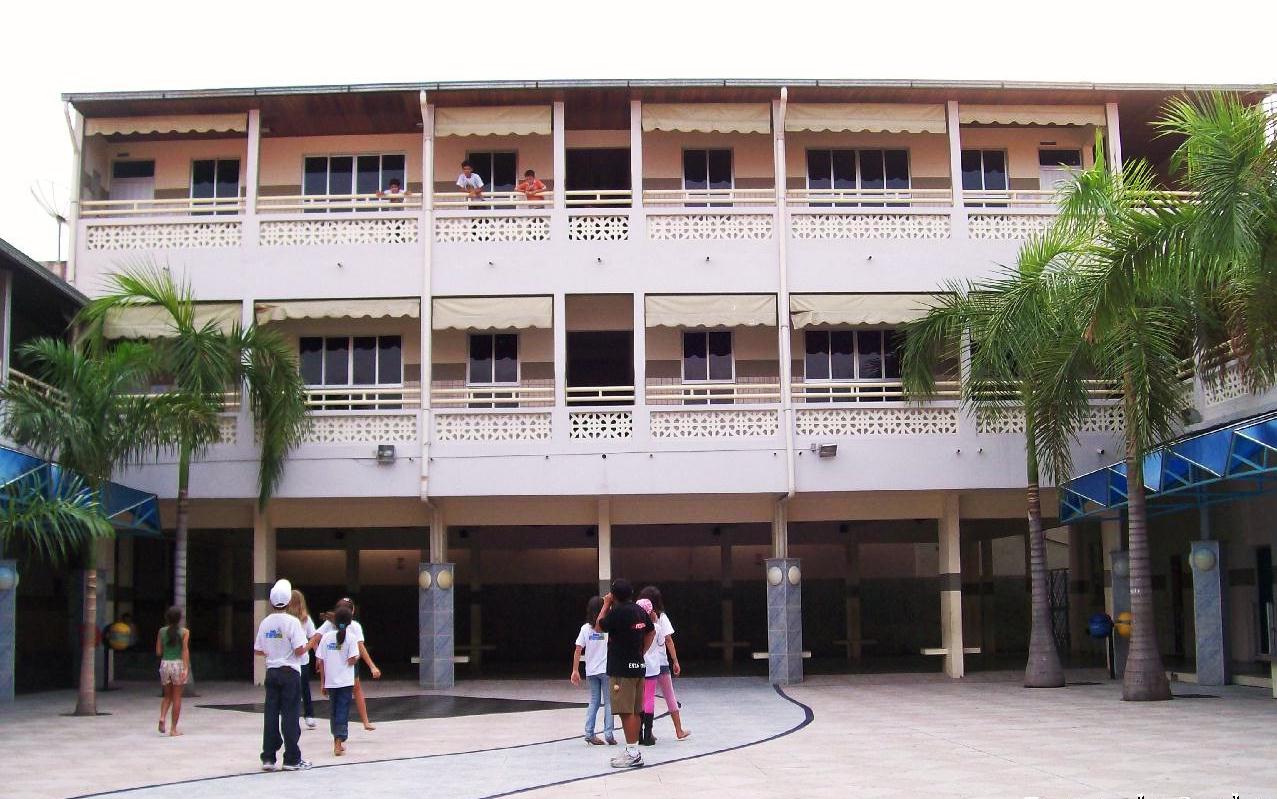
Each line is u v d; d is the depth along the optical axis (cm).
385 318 2486
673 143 2577
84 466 1780
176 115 2361
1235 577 2266
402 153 2584
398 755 1315
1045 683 2067
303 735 1527
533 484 2191
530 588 3209
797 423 2227
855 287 2292
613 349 2502
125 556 2514
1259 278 1469
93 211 2367
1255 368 1611
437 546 2294
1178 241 1495
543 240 2291
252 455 2208
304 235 2302
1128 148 2611
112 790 1095
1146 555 1805
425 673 2236
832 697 1956
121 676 2511
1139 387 1784
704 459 2205
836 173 2589
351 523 2338
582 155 2584
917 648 3253
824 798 972
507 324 2262
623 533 3030
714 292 2283
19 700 2039
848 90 2311
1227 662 2027
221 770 1216
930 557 3294
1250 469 1623
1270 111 1326
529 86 2275
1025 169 2591
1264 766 1102
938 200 2369
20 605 2202
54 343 1969
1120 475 1934
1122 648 2214
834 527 3017
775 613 2269
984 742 1323
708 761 1212
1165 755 1185
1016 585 3397
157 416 1928
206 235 2300
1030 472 2100
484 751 1336
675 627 3192
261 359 2131
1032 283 1831
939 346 2264
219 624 3045
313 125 2494
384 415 2216
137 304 2045
